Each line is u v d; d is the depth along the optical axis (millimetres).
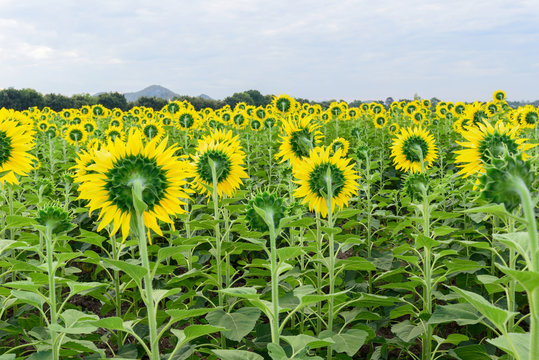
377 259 5402
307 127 5199
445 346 4926
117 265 2320
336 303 4188
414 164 5652
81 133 12445
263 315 5398
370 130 15695
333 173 3998
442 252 3877
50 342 3273
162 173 2508
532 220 1635
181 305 4281
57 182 9773
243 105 17625
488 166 1772
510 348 1802
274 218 2732
